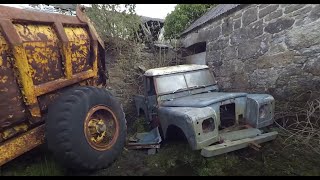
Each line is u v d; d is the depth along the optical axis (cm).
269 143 372
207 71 505
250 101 371
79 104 304
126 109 664
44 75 308
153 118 473
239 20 578
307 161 317
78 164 291
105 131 338
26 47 284
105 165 325
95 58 405
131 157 383
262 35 519
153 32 939
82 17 397
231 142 330
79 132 295
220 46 647
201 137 312
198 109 331
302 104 433
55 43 326
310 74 428
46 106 317
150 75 472
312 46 425
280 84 482
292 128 411
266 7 506
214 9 805
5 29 264
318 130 372
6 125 267
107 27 726
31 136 298
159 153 389
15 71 273
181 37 862
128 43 744
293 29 455
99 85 444
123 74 708
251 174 298
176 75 477
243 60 572
